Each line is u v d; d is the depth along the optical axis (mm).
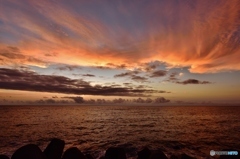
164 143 22234
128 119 62062
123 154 9859
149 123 48000
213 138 25781
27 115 75562
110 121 54188
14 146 20234
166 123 48344
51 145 8695
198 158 15406
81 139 25609
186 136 27594
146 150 10570
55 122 49250
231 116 74812
